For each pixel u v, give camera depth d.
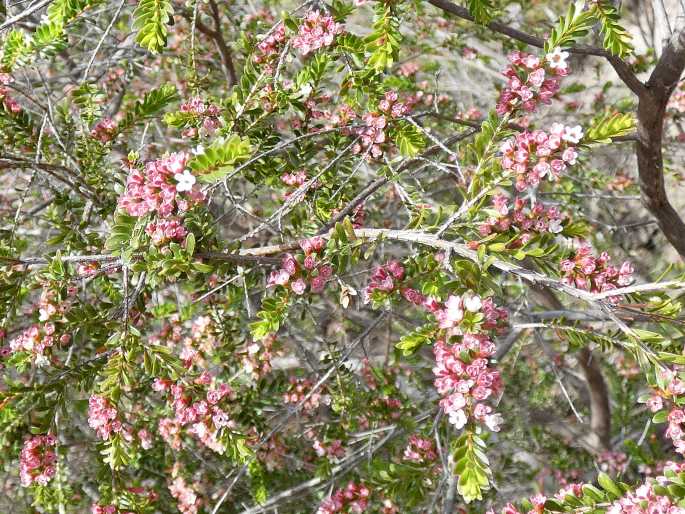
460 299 0.45
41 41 0.53
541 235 0.49
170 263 0.46
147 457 0.72
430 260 0.48
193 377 0.53
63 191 0.61
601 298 0.45
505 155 0.47
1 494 0.74
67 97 0.67
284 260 0.48
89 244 0.57
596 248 1.11
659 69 0.58
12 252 0.57
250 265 0.53
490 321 0.45
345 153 0.59
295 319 0.84
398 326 0.85
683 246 0.67
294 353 0.87
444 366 0.44
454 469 0.44
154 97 0.58
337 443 0.66
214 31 0.76
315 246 0.48
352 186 0.61
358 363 0.79
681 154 1.15
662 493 0.44
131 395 0.64
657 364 0.45
